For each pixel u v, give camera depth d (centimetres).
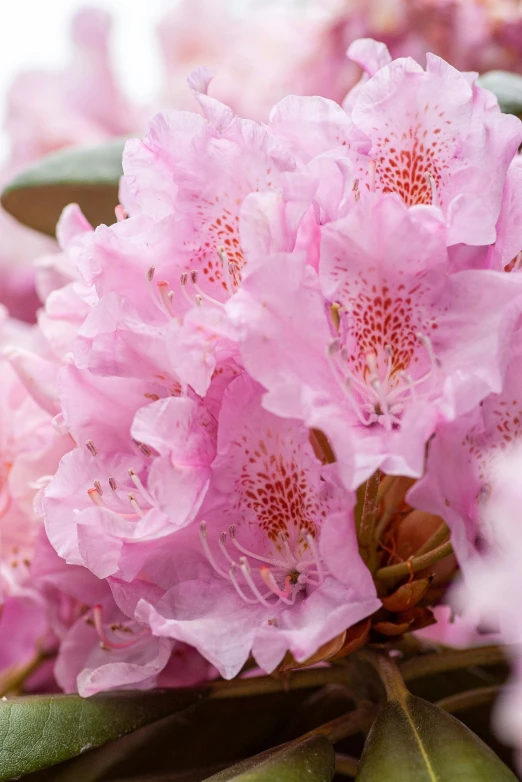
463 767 43
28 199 61
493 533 43
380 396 43
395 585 47
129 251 45
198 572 46
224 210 45
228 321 43
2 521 56
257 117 81
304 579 45
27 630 62
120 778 51
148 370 45
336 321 43
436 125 46
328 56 77
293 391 42
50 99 83
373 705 49
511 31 71
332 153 44
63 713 47
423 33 72
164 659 47
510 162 45
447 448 42
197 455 44
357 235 43
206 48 90
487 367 42
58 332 50
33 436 54
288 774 43
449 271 45
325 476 43
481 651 50
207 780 44
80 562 46
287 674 50
